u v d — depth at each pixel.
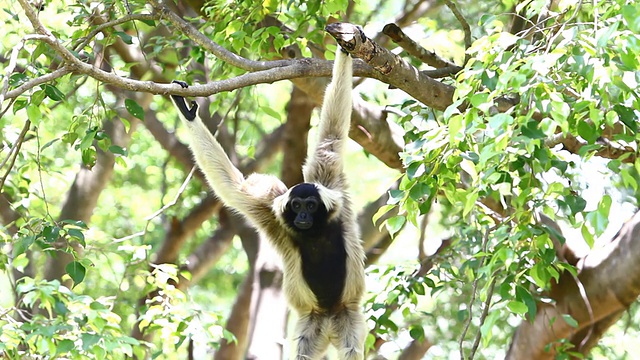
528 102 9.03
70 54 9.79
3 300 23.28
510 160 9.71
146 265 17.02
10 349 12.50
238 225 24.95
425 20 18.88
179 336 14.44
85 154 12.14
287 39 14.05
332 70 12.09
